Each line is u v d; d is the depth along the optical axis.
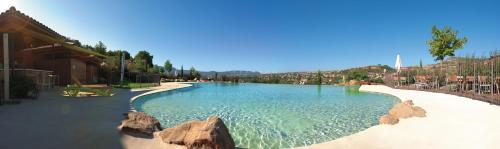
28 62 16.11
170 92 19.88
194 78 49.22
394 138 5.64
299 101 15.72
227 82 45.56
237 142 6.42
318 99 16.81
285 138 6.85
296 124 8.64
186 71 50.66
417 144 5.18
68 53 17.84
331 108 12.48
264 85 37.56
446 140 5.44
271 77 45.34
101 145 4.51
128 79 28.88
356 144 5.21
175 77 46.16
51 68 17.67
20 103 8.74
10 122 5.68
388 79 30.75
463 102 11.69
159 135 5.19
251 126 8.28
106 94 13.00
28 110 7.36
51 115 6.76
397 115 8.28
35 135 4.79
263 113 10.91
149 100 14.74
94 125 5.79
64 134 4.96
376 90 22.56
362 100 16.23
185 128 4.96
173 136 4.85
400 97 15.44
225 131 4.92
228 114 10.59
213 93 21.58
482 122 7.11
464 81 16.67
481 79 14.98
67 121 6.10
